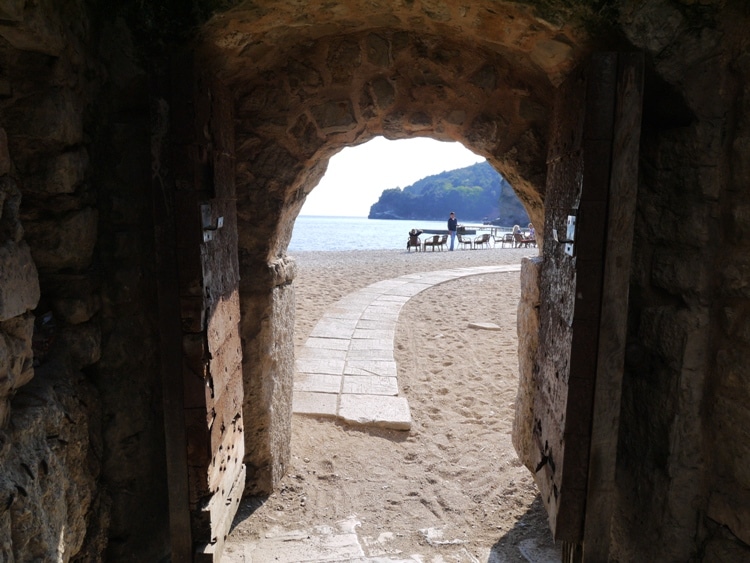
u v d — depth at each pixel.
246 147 2.48
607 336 1.66
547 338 2.11
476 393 4.57
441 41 2.33
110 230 1.90
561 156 1.96
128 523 1.98
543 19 1.71
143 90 1.85
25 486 1.35
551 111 2.25
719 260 1.67
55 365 1.70
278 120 2.46
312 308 7.71
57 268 1.75
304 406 4.03
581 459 1.73
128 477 1.97
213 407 1.85
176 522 1.80
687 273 1.71
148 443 2.03
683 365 1.73
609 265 1.62
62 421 1.61
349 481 3.14
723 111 1.64
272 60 2.30
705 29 1.60
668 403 1.78
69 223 1.71
